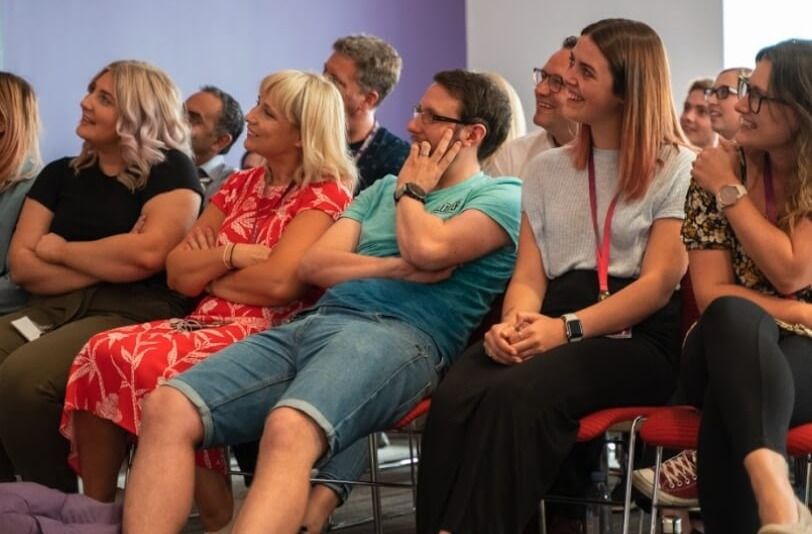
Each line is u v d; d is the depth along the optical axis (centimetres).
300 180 495
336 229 470
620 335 406
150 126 523
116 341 455
